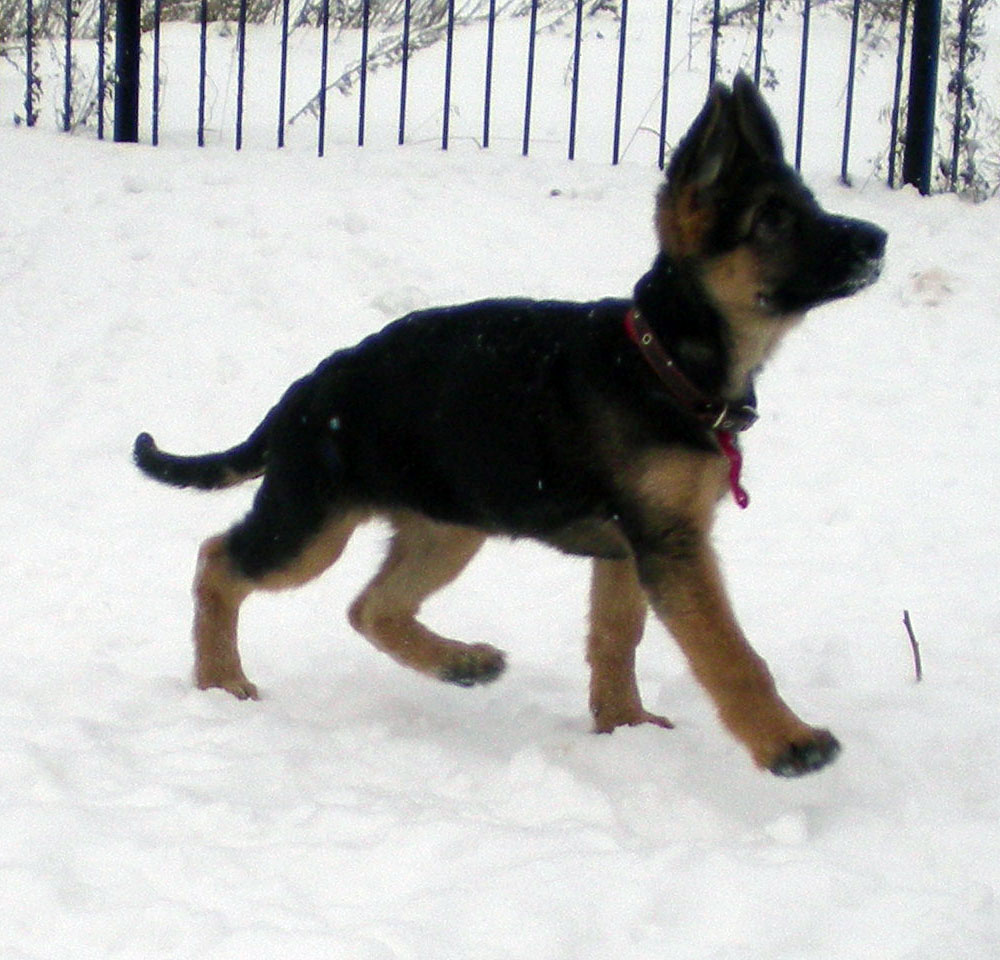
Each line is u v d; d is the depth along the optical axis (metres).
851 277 3.89
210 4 12.69
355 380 4.63
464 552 4.92
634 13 12.12
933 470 6.53
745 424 4.09
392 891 3.37
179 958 3.05
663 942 3.13
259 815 3.77
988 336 7.48
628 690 4.54
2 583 5.73
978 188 8.99
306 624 5.57
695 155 3.98
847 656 5.09
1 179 8.59
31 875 3.34
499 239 8.01
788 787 4.02
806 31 8.33
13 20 12.17
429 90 10.55
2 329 7.45
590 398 4.12
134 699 4.69
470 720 4.68
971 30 9.34
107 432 6.80
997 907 3.25
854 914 3.15
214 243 7.95
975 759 4.19
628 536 4.14
